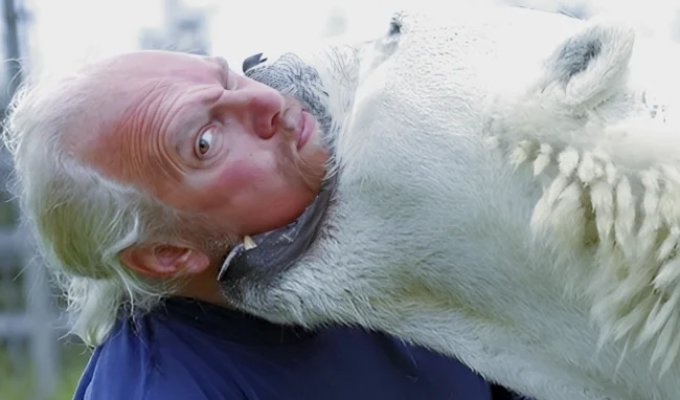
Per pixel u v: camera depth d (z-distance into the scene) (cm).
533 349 291
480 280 287
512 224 274
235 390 305
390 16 305
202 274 304
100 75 284
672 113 262
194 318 313
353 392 317
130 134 279
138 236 289
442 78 283
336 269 296
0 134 409
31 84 325
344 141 296
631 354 274
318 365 314
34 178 289
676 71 271
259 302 301
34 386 966
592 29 261
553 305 281
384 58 300
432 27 293
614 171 257
